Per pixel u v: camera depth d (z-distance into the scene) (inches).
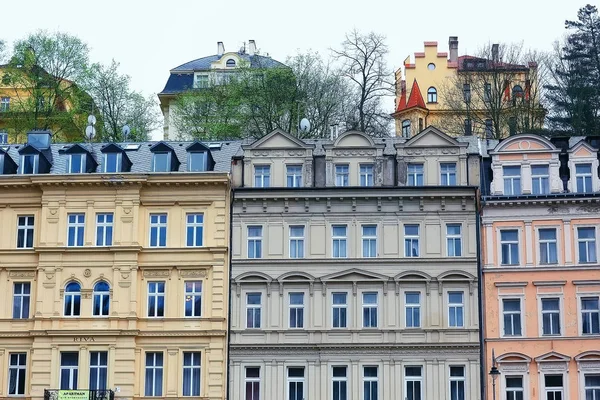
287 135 2871.6
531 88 4153.5
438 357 2719.0
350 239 2795.3
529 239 2770.7
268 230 2810.0
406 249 2790.4
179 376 2719.0
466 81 4315.9
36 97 3796.8
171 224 2815.0
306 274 2773.1
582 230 2770.7
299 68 4077.3
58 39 3951.8
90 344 2743.6
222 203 2812.5
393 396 2701.8
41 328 2758.4
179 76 4857.3
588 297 2731.3
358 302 2765.7
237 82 4101.9
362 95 4005.9
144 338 2746.1
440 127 4170.8
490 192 2824.8
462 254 2775.6
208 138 3821.4
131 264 2778.1
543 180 2817.4
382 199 2805.1
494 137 3905.0
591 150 2815.0
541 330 2723.9
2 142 3703.3
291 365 2733.8
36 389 2721.5
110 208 2824.8
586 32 4173.2
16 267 2819.9
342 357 2728.8
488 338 2719.0
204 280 2775.6
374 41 4072.3
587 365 2687.0
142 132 3986.2
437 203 2802.7
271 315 2758.4
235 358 2733.8
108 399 2674.7
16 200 2861.7
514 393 2691.9
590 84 3991.1
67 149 2938.0
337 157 2864.2
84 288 2780.5
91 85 3973.9
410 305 2765.7
